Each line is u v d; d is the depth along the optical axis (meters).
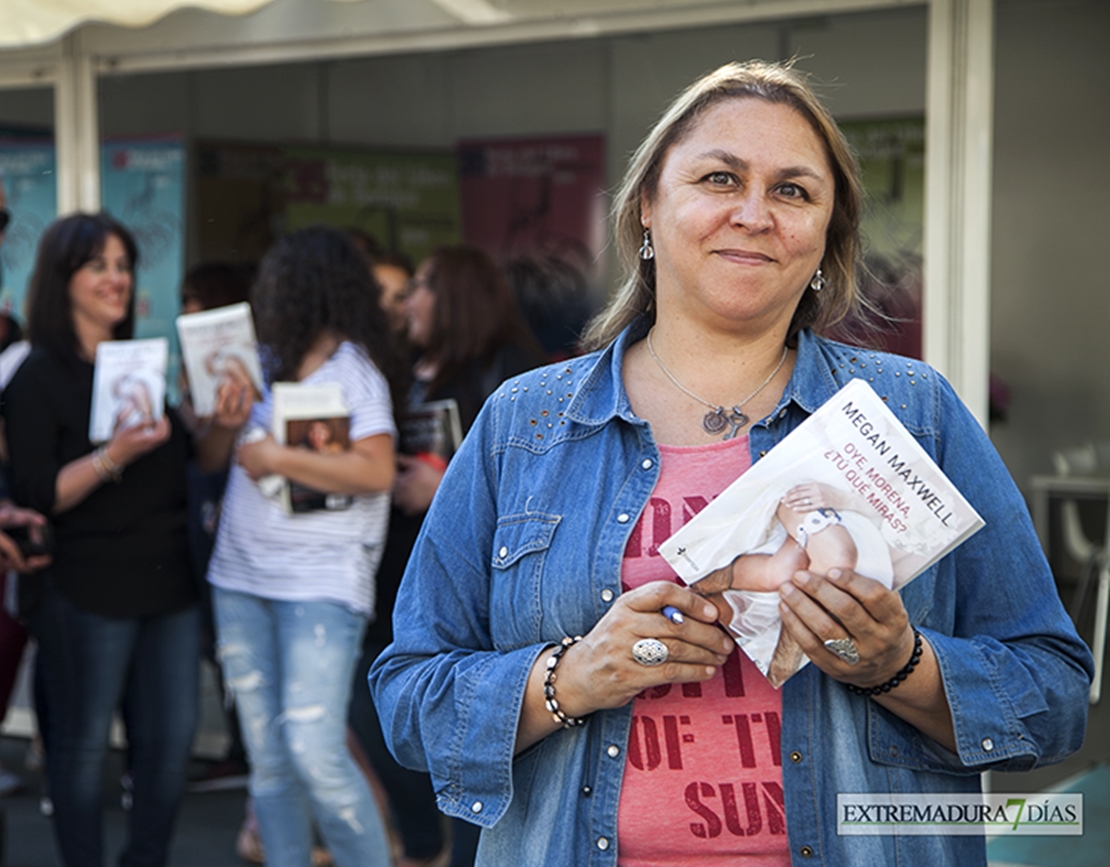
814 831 1.40
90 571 3.38
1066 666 1.44
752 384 1.51
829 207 1.46
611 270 6.28
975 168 3.38
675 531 1.44
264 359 3.37
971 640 1.43
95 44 4.62
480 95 6.37
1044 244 5.78
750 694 1.41
